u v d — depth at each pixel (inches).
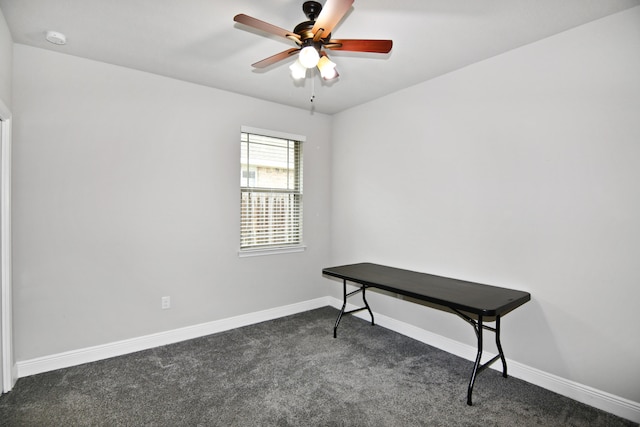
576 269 84.6
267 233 145.3
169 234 118.4
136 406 81.4
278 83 122.6
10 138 89.0
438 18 79.4
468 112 106.9
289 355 109.7
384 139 136.2
